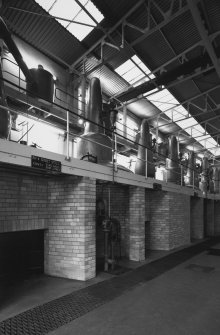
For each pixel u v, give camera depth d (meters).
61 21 7.58
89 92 7.15
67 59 9.08
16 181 4.84
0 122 4.07
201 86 12.29
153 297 4.35
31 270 5.50
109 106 8.24
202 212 13.72
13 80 7.54
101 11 7.32
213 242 11.72
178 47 9.26
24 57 7.85
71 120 9.02
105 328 3.22
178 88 11.86
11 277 5.20
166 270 6.27
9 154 3.68
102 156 6.47
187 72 9.37
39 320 3.41
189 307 3.94
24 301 4.04
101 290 4.61
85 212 5.18
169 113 14.27
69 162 4.81
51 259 5.46
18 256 5.34
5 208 4.58
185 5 7.27
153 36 8.58
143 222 7.44
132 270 6.15
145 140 8.91
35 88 7.02
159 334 3.09
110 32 7.99
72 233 5.26
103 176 5.79
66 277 5.26
